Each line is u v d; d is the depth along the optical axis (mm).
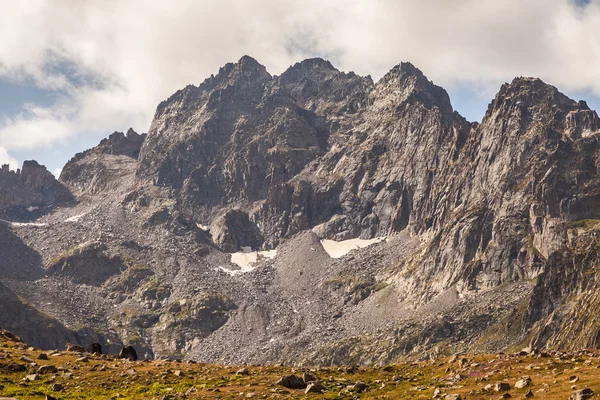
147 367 122938
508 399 84312
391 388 102500
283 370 122500
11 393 99750
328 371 122000
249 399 96125
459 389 94000
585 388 78750
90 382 108875
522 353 115875
